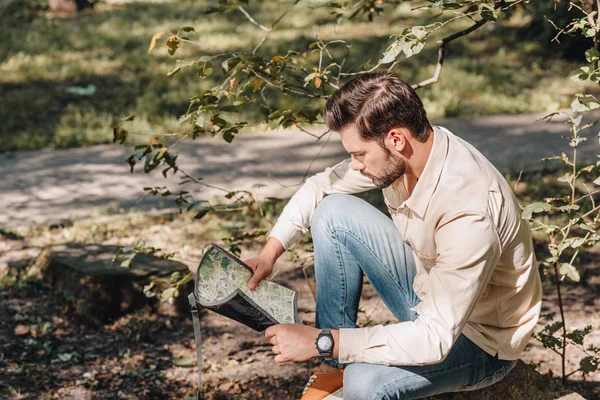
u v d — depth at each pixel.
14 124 9.67
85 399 4.21
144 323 5.03
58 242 6.38
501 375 2.70
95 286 5.00
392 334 2.40
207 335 4.98
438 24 2.84
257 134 9.48
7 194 7.54
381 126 2.39
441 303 2.37
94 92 10.98
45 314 5.15
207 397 4.23
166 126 9.61
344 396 2.59
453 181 2.42
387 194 2.78
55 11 16.36
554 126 9.65
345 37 13.62
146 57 12.80
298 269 5.83
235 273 2.87
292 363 4.61
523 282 2.56
